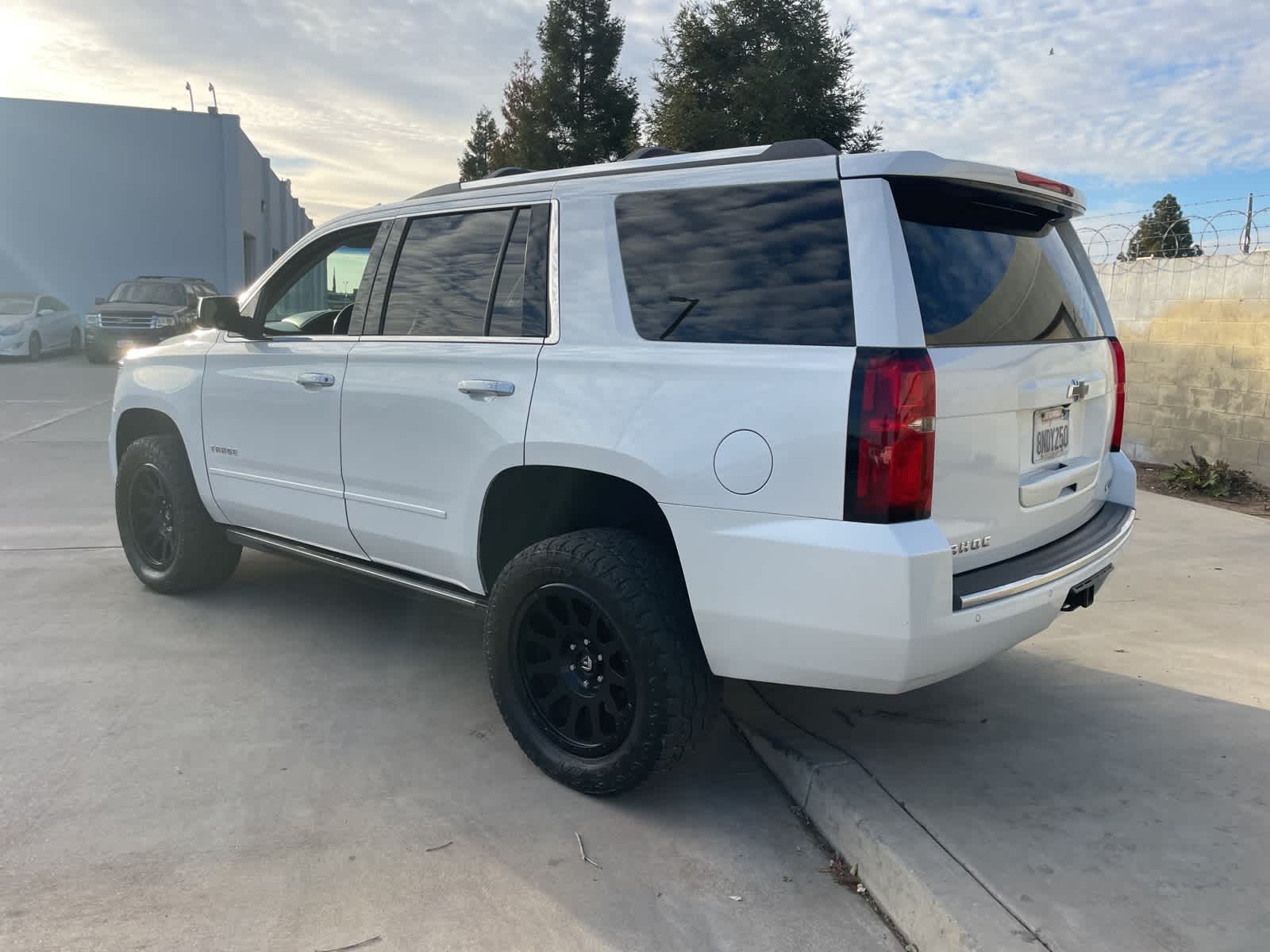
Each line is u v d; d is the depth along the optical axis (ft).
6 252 91.50
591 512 10.56
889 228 8.04
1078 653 13.41
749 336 8.52
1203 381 27.45
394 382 11.23
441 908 7.94
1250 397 25.82
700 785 10.23
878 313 7.84
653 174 9.50
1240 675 12.57
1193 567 17.84
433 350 10.90
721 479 8.36
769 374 8.19
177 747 10.53
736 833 9.31
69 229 92.17
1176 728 10.93
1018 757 10.16
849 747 10.36
